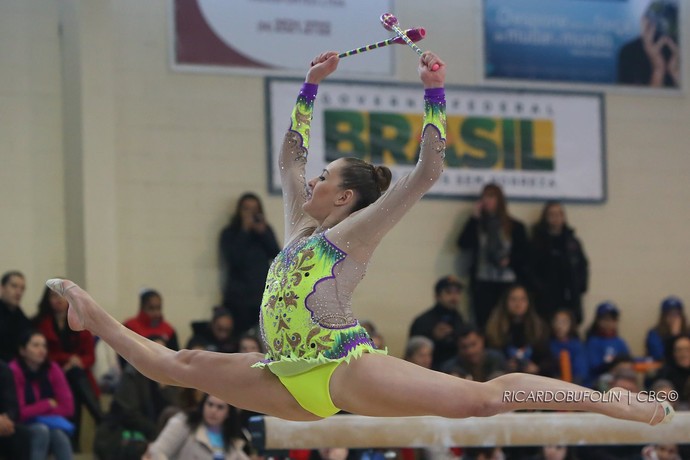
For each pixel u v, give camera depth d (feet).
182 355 36.04
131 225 92.84
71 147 91.61
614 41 106.42
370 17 100.32
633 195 106.01
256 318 90.07
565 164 104.12
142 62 94.53
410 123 100.22
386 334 98.02
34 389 73.51
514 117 103.04
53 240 91.09
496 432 52.65
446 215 100.58
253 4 97.60
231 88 96.68
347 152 98.43
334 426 51.72
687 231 106.93
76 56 91.40
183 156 94.89
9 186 90.43
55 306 80.38
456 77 102.01
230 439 67.67
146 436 73.61
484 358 82.12
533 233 99.60
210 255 94.43
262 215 92.07
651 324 104.88
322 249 34.42
